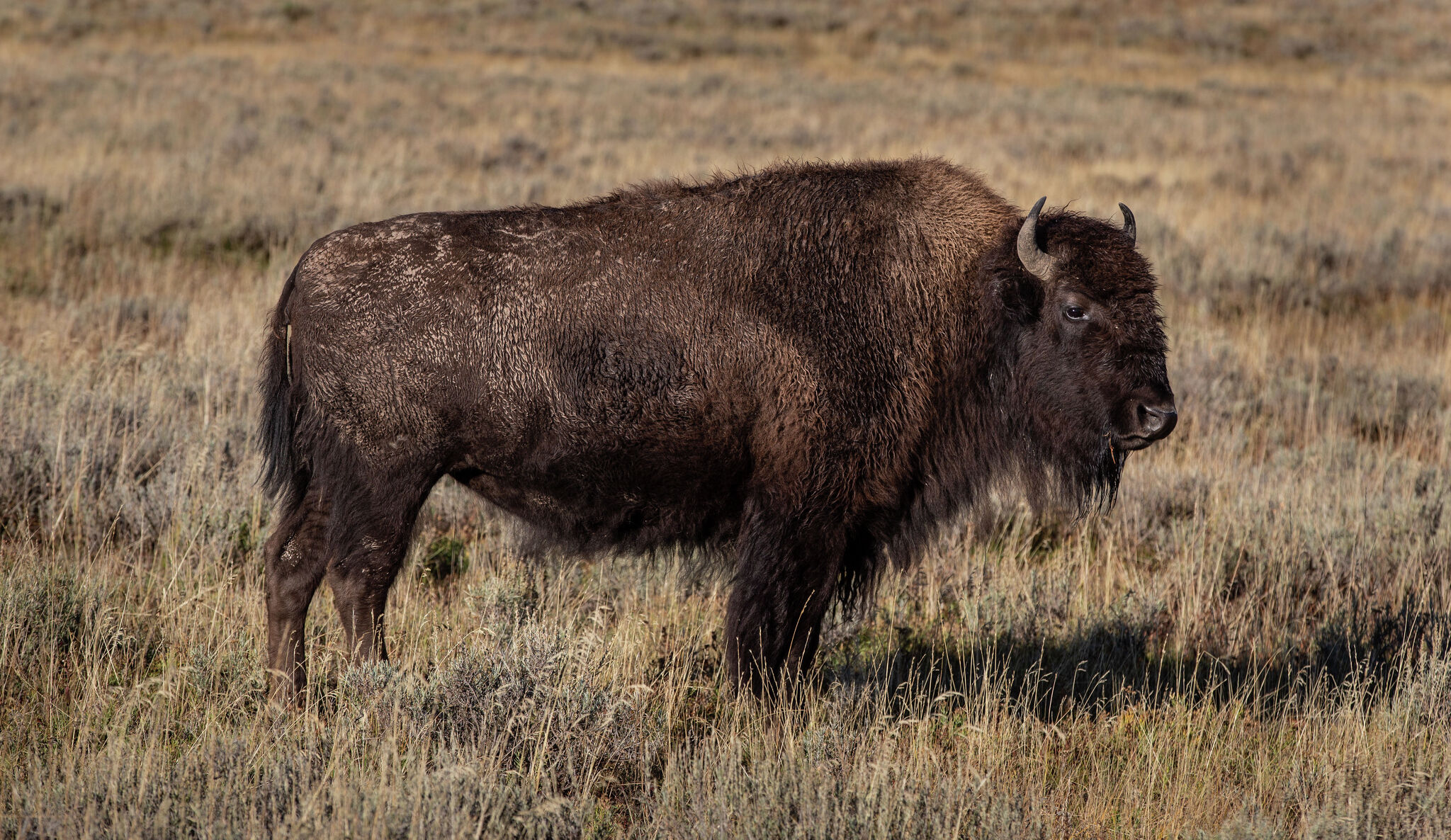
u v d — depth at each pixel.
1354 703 16.25
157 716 13.25
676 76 113.62
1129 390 15.02
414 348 14.65
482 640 15.41
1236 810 13.27
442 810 11.27
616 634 15.89
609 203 15.52
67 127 59.38
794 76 116.38
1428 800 12.64
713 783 12.84
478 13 138.75
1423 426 31.28
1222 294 43.41
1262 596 21.39
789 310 14.72
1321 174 69.81
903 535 15.87
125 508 19.89
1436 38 148.25
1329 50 142.12
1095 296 15.09
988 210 15.98
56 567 16.72
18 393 22.61
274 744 12.84
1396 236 51.25
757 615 14.73
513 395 14.66
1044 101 104.38
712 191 15.45
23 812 11.08
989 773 12.79
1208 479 25.53
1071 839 12.85
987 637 18.38
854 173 15.73
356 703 13.58
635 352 14.63
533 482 15.27
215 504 19.83
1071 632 18.80
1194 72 130.12
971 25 148.38
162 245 41.72
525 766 13.31
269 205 44.81
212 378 24.94
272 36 119.62
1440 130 94.75
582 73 111.94
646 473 15.03
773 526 14.83
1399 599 20.19
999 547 22.89
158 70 91.38
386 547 15.08
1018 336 15.67
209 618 16.48
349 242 15.05
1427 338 40.91
